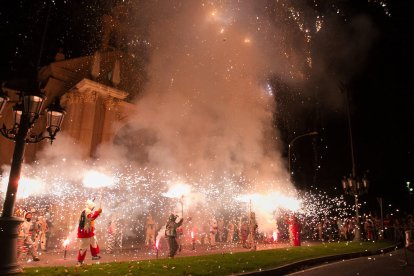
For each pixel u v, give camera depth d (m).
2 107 9.48
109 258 15.67
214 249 21.09
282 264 12.02
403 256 17.03
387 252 19.44
